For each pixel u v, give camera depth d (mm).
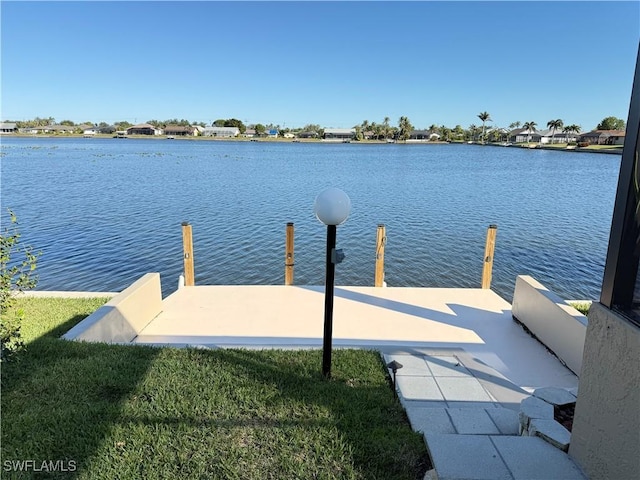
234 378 2885
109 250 10383
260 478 1936
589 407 1812
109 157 41406
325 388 2820
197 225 12930
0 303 3105
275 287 6195
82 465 1988
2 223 12836
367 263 9602
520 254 10422
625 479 1587
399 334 4656
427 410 2615
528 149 75750
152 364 3082
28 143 71688
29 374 2846
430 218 14266
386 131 105938
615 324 1638
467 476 1831
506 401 3039
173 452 2090
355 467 2012
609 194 19984
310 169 31453
